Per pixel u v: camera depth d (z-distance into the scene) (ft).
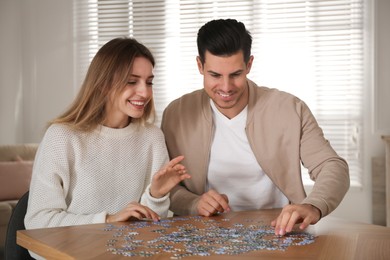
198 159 8.03
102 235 5.62
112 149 7.39
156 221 6.43
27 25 18.43
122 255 4.83
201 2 17.51
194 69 17.67
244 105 7.88
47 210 6.77
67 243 5.28
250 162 7.99
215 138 8.04
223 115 7.94
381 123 16.33
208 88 7.31
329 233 5.79
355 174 16.57
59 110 18.47
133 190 7.54
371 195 16.39
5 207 14.42
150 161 7.79
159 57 17.88
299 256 4.86
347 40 16.61
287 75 16.99
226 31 6.98
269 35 17.11
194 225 6.18
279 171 7.80
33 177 7.14
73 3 18.33
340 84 16.63
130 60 7.12
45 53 18.44
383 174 16.03
